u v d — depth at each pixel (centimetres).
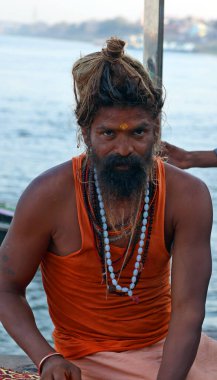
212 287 620
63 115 3297
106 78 238
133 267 255
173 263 257
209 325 506
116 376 255
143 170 243
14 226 257
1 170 1825
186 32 11319
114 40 245
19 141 2441
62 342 266
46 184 255
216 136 2498
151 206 253
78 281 257
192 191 255
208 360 267
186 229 255
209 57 11225
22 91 4553
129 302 257
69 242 256
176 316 253
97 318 259
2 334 511
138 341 260
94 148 244
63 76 6000
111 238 253
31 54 10231
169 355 247
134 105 237
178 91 4422
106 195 246
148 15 379
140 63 246
